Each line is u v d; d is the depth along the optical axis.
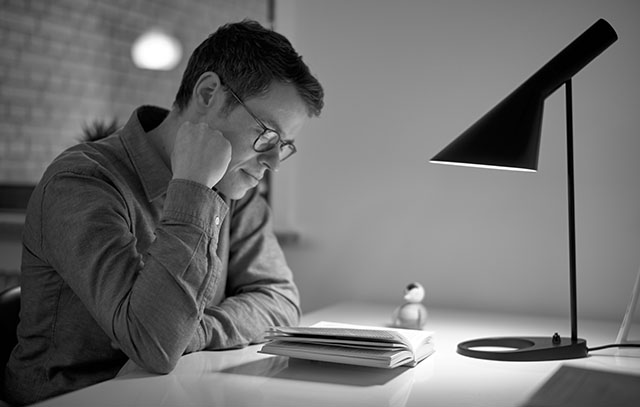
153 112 1.63
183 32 2.46
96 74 2.60
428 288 2.13
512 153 1.39
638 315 1.89
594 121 1.93
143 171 1.50
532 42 1.99
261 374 1.23
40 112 2.69
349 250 2.21
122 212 1.37
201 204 1.30
